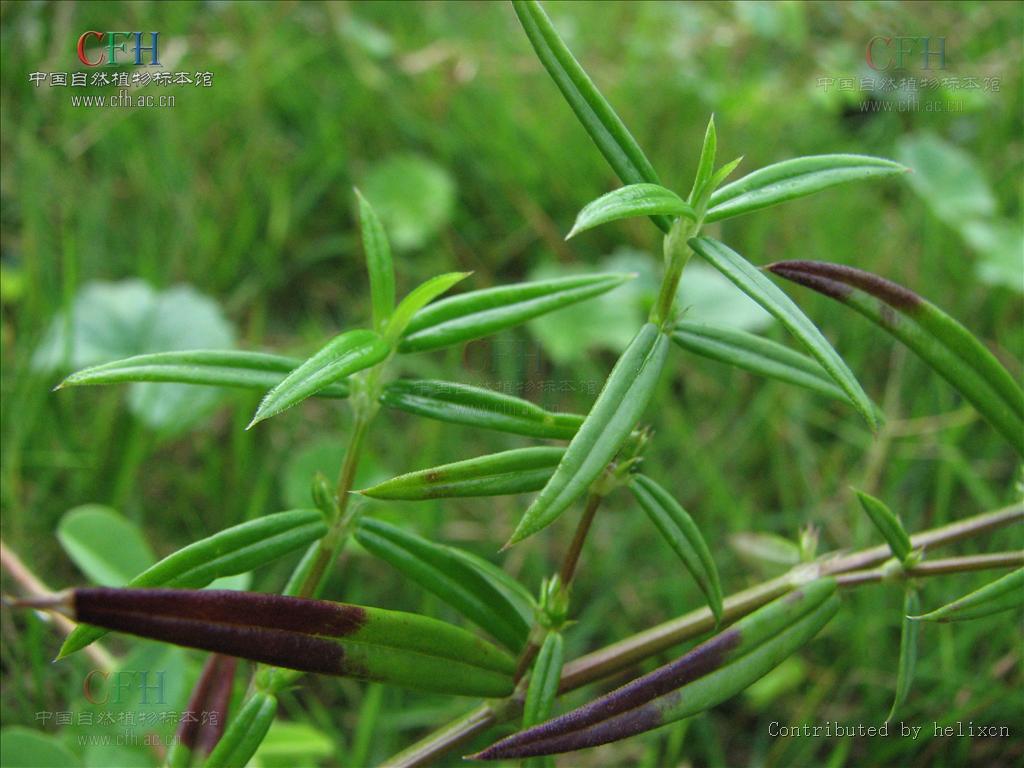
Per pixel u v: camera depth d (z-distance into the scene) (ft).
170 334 0.65
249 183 0.78
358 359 0.28
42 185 0.74
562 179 0.80
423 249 0.79
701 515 0.62
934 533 0.34
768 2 0.85
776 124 0.85
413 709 0.53
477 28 0.92
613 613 0.59
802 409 0.67
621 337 0.69
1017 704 0.50
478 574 0.32
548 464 0.29
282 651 0.28
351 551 0.57
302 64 0.86
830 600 0.31
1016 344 0.70
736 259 0.28
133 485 0.61
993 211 0.76
